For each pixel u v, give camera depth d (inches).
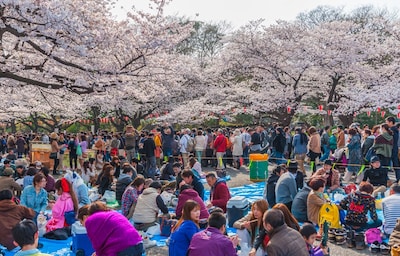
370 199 322.7
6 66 501.0
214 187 385.1
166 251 311.0
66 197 356.5
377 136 522.0
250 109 1165.1
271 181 402.6
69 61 550.6
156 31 580.7
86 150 749.3
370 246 306.5
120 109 1200.8
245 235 267.6
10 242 286.2
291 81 1206.9
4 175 403.9
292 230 200.1
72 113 1200.2
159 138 715.4
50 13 450.3
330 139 717.3
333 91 1141.1
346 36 1112.8
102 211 221.5
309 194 348.8
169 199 426.9
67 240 341.1
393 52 1133.7
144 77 652.1
